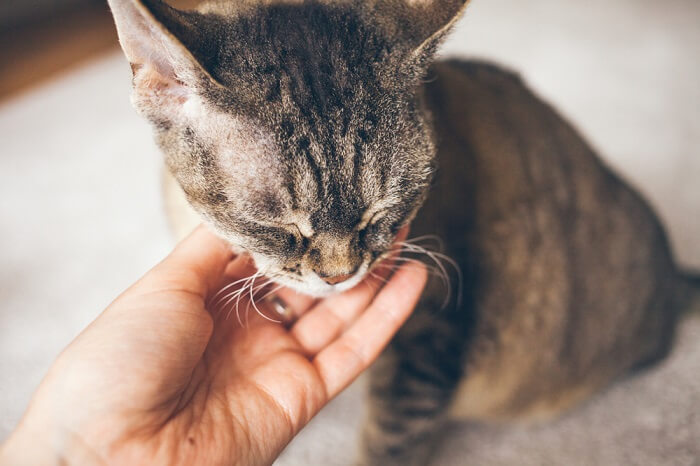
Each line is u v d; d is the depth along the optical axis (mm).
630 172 487
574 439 333
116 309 218
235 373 243
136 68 220
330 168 225
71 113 572
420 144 240
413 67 233
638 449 321
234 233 239
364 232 244
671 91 590
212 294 247
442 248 290
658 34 692
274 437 233
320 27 236
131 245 431
